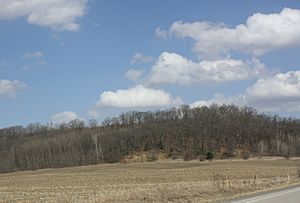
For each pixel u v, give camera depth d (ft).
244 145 590.14
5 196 124.77
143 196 86.22
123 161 551.59
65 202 91.09
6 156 542.16
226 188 107.14
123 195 89.20
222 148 583.58
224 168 326.65
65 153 545.44
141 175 260.42
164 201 82.17
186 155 566.36
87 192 123.03
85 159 544.62
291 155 549.13
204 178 207.51
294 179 170.19
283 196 92.02
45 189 157.28
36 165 522.06
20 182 232.94
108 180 215.92
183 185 115.85
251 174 232.73
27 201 103.14
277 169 299.38
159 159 557.33
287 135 598.34
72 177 270.05
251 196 93.20
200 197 90.22
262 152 565.94
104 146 568.82
